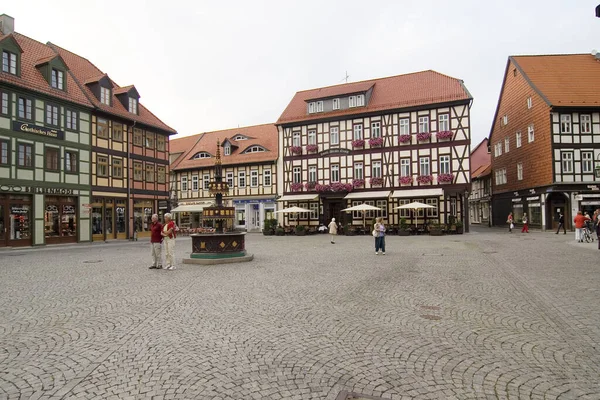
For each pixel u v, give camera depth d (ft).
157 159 111.55
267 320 21.49
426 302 25.44
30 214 77.61
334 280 34.04
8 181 73.05
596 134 107.14
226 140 143.23
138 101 106.42
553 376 13.98
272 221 120.06
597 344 17.21
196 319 21.77
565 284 30.48
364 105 121.29
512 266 40.81
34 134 78.02
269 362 15.43
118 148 98.17
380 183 117.60
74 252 65.51
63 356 16.22
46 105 80.79
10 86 73.82
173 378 13.97
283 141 131.95
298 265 44.24
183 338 18.47
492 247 62.80
